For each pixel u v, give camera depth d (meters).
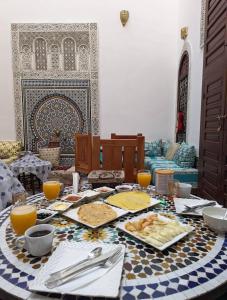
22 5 4.68
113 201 1.17
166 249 0.78
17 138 4.94
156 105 4.95
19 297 0.57
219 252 0.76
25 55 4.79
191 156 3.43
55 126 4.96
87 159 2.50
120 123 4.98
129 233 0.86
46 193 1.22
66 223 0.97
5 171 2.10
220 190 2.27
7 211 1.12
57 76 4.84
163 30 4.77
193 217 1.04
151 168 3.66
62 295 0.57
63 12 4.70
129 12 4.71
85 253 0.74
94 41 4.77
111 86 4.89
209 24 2.64
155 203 1.15
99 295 0.56
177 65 4.71
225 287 0.63
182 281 0.63
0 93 4.84
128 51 4.82
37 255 0.74
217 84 2.39
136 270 0.67
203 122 2.81
